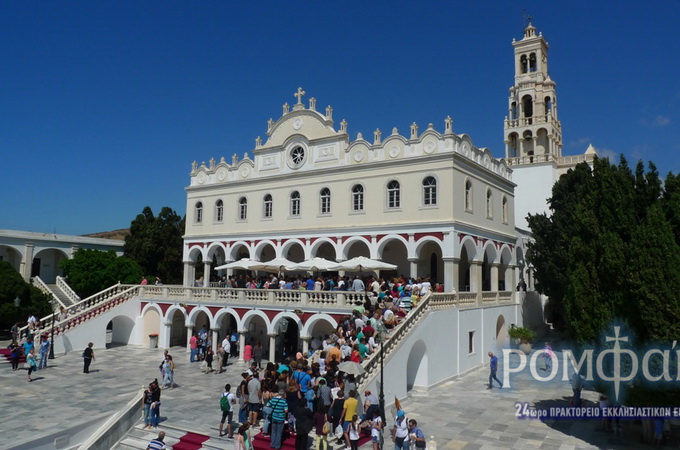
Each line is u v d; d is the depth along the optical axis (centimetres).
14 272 3612
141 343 3672
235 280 3503
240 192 3872
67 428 1748
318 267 2958
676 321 1461
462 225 2978
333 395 1720
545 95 5391
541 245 3772
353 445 1525
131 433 1819
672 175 1748
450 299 2709
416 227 3005
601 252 1722
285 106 3747
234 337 3189
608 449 1593
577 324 1736
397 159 3117
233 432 1755
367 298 2589
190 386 2448
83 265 4619
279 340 3325
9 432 1736
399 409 1591
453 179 2945
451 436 1719
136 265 4938
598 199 1791
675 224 1620
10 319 3472
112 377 2627
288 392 1633
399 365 2170
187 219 4184
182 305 3459
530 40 5519
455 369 2691
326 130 3481
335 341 2259
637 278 1529
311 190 3484
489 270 3894
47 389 2356
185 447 1662
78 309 3588
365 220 3225
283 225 3591
